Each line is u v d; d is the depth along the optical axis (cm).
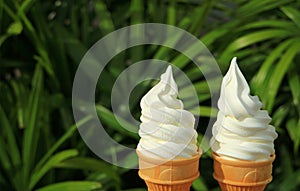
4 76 171
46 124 148
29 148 137
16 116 151
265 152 83
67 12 176
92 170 150
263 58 152
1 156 136
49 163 133
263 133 83
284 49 146
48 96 152
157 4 171
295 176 144
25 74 162
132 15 159
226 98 84
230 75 85
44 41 154
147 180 82
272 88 134
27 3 145
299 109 139
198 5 172
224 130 83
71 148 156
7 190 142
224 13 169
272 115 160
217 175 84
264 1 153
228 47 144
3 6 148
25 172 136
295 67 146
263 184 83
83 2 172
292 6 162
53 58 158
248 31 157
